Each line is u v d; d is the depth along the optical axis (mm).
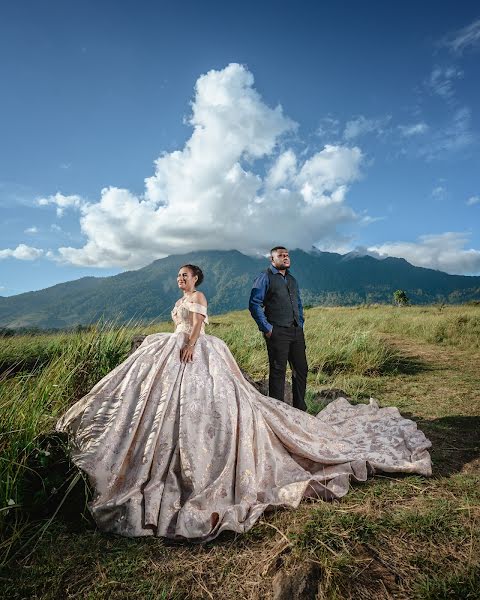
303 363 5148
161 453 2939
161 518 2635
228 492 2885
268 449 3316
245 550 2443
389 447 3838
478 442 4172
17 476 2803
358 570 2154
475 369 7793
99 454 2857
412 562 2238
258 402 3674
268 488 3086
